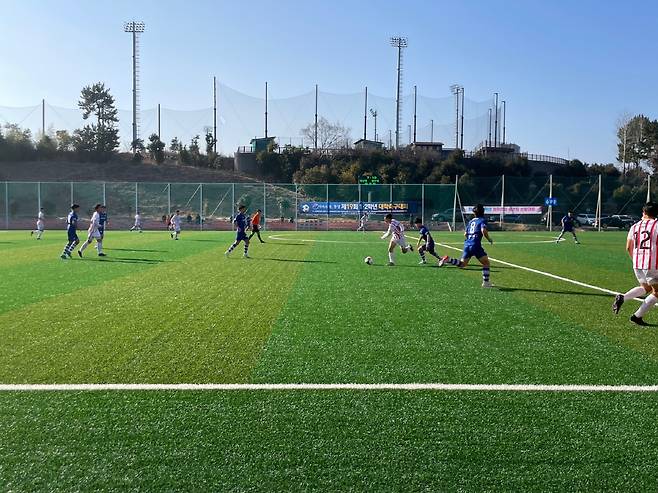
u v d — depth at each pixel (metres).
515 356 6.41
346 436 4.16
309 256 19.72
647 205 8.18
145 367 5.90
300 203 48.72
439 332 7.61
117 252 21.00
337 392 5.13
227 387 5.25
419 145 74.00
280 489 3.42
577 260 19.03
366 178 54.59
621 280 13.45
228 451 3.91
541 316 8.81
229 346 6.80
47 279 12.91
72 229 18.52
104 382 5.39
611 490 3.44
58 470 3.63
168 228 43.97
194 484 3.47
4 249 22.03
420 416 4.56
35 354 6.39
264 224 45.62
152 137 71.44
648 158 79.25
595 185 54.09
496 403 4.87
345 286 12.01
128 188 55.84
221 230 43.47
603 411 4.70
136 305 9.59
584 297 10.77
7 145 65.75
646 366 6.04
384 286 12.05
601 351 6.66
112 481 3.50
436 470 3.66
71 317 8.52
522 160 66.06
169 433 4.20
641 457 3.87
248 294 10.86
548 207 46.81
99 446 3.97
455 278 13.56
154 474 3.59
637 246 8.24
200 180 65.62
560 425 4.39
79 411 4.63
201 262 17.25
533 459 3.82
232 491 3.40
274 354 6.43
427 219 48.81
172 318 8.49
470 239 12.03
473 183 53.81
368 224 47.47
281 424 4.38
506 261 18.58
